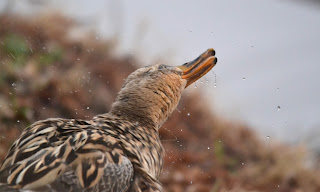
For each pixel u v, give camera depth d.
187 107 13.34
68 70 12.90
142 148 6.78
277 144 13.16
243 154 12.90
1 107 11.19
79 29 14.55
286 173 12.34
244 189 11.75
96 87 12.80
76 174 5.66
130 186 6.09
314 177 12.46
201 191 11.40
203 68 8.10
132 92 7.53
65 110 12.02
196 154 12.32
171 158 12.05
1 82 11.86
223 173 12.00
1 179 5.62
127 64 14.01
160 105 7.57
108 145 6.02
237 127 13.48
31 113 11.45
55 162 5.66
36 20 14.01
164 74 7.73
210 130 13.10
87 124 6.59
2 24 13.56
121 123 7.02
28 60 12.75
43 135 6.07
